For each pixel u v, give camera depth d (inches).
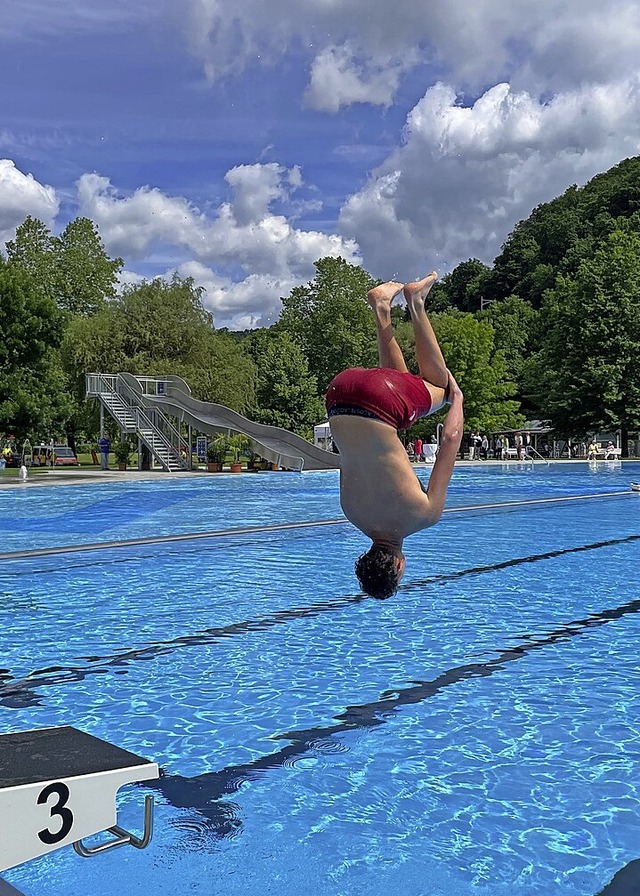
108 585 324.2
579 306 1815.9
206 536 474.3
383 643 234.8
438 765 149.5
